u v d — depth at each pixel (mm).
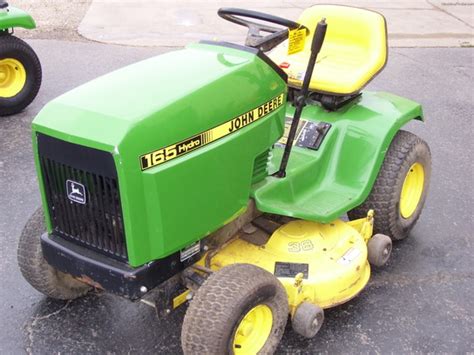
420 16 9164
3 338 2861
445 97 6141
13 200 4062
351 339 2883
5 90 5477
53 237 2549
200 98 2371
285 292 2582
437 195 4219
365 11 3561
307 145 3160
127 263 2342
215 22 8484
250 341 2566
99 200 2289
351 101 3412
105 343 2834
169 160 2270
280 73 2738
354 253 2910
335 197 3051
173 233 2354
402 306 3119
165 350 2803
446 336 2926
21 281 3250
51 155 2336
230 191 2559
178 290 2713
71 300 3105
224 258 2818
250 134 2578
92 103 2299
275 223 3053
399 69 6945
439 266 3447
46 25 8188
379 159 3170
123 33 7961
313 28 3662
